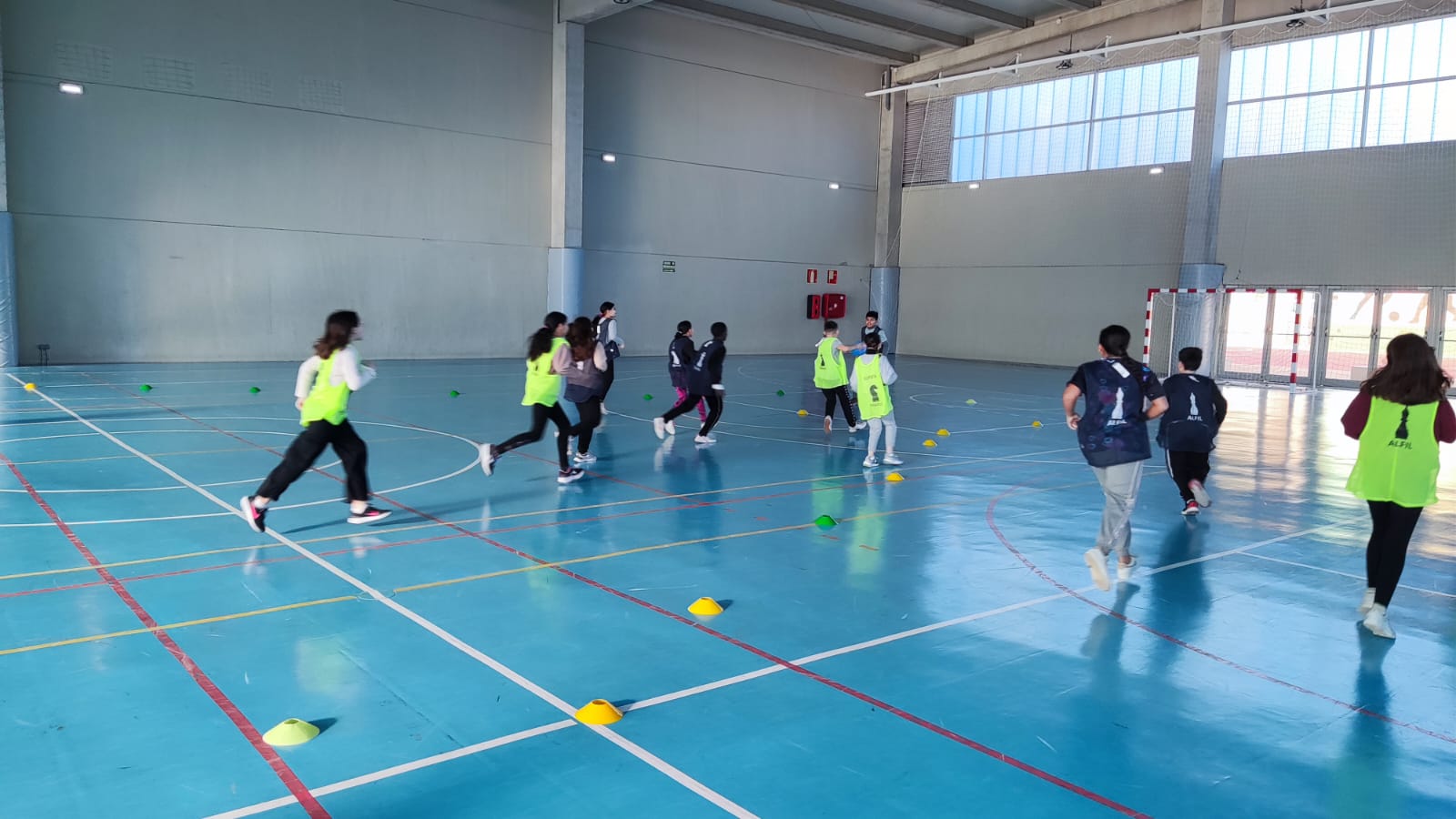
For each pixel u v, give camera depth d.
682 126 25.06
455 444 10.14
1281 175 21.09
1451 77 18.62
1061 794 3.22
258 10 18.67
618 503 7.54
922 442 11.34
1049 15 24.00
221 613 4.73
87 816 2.89
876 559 6.13
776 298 27.53
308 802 3.01
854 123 28.53
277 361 19.53
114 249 17.69
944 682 4.15
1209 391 7.65
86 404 12.41
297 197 19.52
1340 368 20.58
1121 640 4.74
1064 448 11.13
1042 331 25.88
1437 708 4.02
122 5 17.30
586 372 8.88
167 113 17.92
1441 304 19.00
